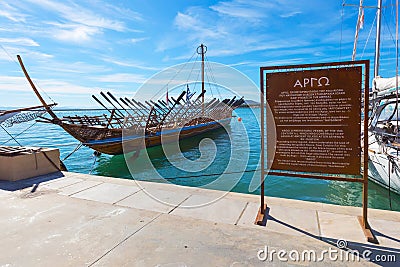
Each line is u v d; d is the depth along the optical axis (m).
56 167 6.10
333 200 7.65
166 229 3.08
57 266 2.38
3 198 4.23
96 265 2.39
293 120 3.21
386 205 7.28
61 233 3.01
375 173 8.37
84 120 15.21
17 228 3.15
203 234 2.94
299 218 3.31
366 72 2.83
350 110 2.94
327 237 2.83
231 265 2.36
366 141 2.88
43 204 3.95
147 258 2.48
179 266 2.35
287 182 9.23
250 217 3.38
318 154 3.12
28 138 24.67
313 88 3.08
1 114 8.56
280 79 3.23
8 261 2.46
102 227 3.15
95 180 5.27
